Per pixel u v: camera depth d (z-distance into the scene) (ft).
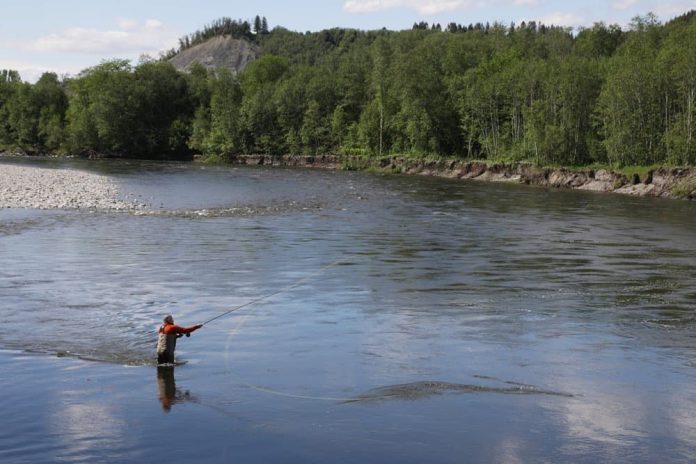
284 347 60.95
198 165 424.46
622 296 83.30
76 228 136.67
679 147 264.52
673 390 51.34
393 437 42.29
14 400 47.42
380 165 391.86
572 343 63.36
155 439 41.52
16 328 65.98
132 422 43.98
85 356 57.62
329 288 85.61
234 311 73.72
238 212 170.19
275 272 95.55
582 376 54.24
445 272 97.19
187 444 40.88
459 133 396.78
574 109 321.93
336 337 64.18
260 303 77.41
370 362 56.90
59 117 576.61
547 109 327.47
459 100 389.39
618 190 256.73
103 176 276.82
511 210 185.88
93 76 540.52
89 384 50.85
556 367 56.34
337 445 41.06
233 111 490.49
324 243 122.83
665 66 288.51
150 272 94.38
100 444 40.70
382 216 167.12
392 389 50.55
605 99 297.53
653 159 285.23
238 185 259.60
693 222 161.07
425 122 388.98
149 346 60.80
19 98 593.01
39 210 162.30
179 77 574.15
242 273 94.53
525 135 332.39
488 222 157.69
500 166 324.19
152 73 547.08
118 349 59.82
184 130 529.04
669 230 145.89
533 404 48.03
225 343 61.98
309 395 49.19
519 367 56.18
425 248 118.52
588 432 43.47
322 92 483.10
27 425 43.29
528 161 321.11
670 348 62.13
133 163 430.61
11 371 53.47
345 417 45.29
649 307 77.92
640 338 65.31
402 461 39.11
